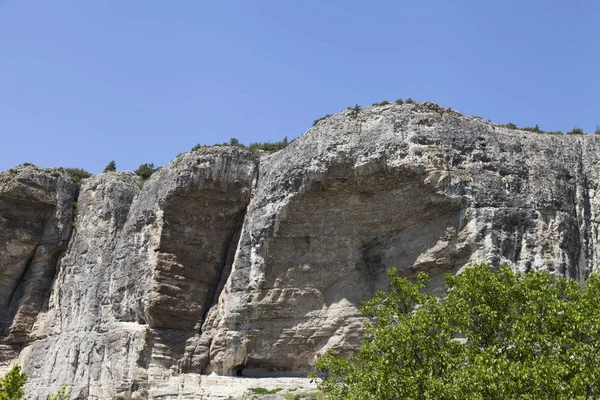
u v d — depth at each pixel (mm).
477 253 43344
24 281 65688
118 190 64125
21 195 64750
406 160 46000
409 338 29234
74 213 66625
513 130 48875
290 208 49094
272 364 49125
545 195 44938
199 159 54938
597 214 45844
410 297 32938
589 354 25906
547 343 27406
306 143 50094
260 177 54656
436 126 47469
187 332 53062
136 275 55719
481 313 29594
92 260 61844
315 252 48969
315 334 47844
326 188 48312
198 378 50188
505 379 25047
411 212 46500
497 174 45656
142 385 50844
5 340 62906
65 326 60906
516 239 43688
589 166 47125
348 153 47594
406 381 27781
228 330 49906
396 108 49125
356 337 46531
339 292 48094
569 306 27406
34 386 57906
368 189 47781
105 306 58219
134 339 53031
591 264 44531
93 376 54656
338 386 32438
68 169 70062
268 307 49094
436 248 45062
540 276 29984
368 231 48031
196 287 54188
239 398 46500
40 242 65500
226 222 55594
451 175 45312
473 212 44156
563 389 25219
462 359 27891
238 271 50750
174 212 54812
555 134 49406
